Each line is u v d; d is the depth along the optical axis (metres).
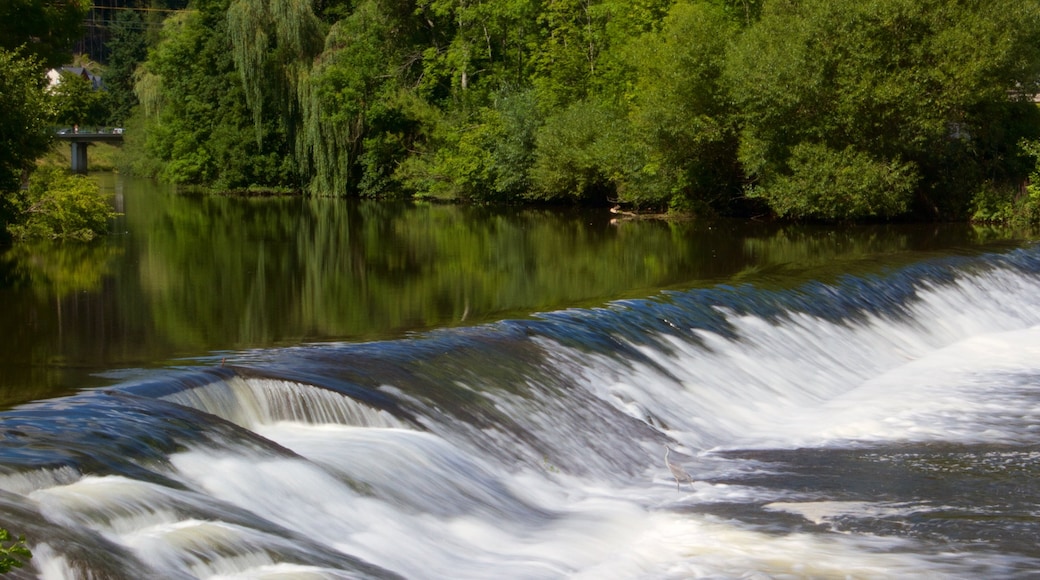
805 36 34.25
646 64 38.62
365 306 18.38
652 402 14.11
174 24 68.94
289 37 54.22
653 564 10.01
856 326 19.31
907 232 32.12
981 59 32.88
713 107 37.19
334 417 11.00
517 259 25.94
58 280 21.84
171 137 65.44
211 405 10.77
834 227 34.00
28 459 8.18
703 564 10.04
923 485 12.53
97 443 8.79
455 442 11.18
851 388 17.05
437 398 11.89
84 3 36.50
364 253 27.39
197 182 64.62
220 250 27.89
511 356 13.63
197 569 7.44
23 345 14.72
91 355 13.89
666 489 12.07
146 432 9.20
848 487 12.38
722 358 16.12
